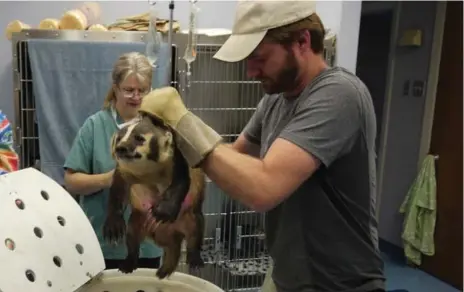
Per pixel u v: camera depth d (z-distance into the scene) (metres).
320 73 0.93
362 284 0.98
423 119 3.14
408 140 3.28
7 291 0.78
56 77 1.86
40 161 1.91
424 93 3.13
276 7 0.85
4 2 2.15
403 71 3.33
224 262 2.00
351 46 2.31
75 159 1.41
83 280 0.93
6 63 2.20
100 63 1.87
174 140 0.72
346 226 0.96
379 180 3.53
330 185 0.93
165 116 0.71
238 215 1.99
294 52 0.88
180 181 0.74
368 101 0.93
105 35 1.90
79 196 1.40
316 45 0.92
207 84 1.96
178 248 0.84
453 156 2.92
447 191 2.96
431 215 3.03
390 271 3.11
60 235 0.93
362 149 0.92
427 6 3.11
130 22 1.99
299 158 0.83
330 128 0.86
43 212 0.92
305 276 0.98
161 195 0.75
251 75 0.91
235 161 0.76
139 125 0.71
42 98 1.86
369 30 3.63
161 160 0.71
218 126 2.00
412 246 3.11
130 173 0.73
